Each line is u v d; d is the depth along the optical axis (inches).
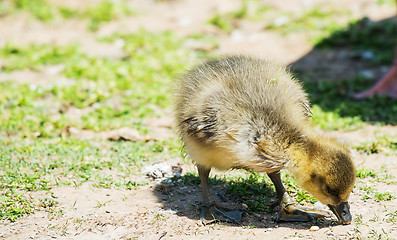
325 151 330.6
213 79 364.8
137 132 531.5
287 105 346.9
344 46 879.7
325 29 946.1
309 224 355.3
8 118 572.4
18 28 981.2
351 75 761.0
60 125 554.9
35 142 502.6
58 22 1014.4
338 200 334.0
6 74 759.7
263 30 966.4
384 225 339.3
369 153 481.7
